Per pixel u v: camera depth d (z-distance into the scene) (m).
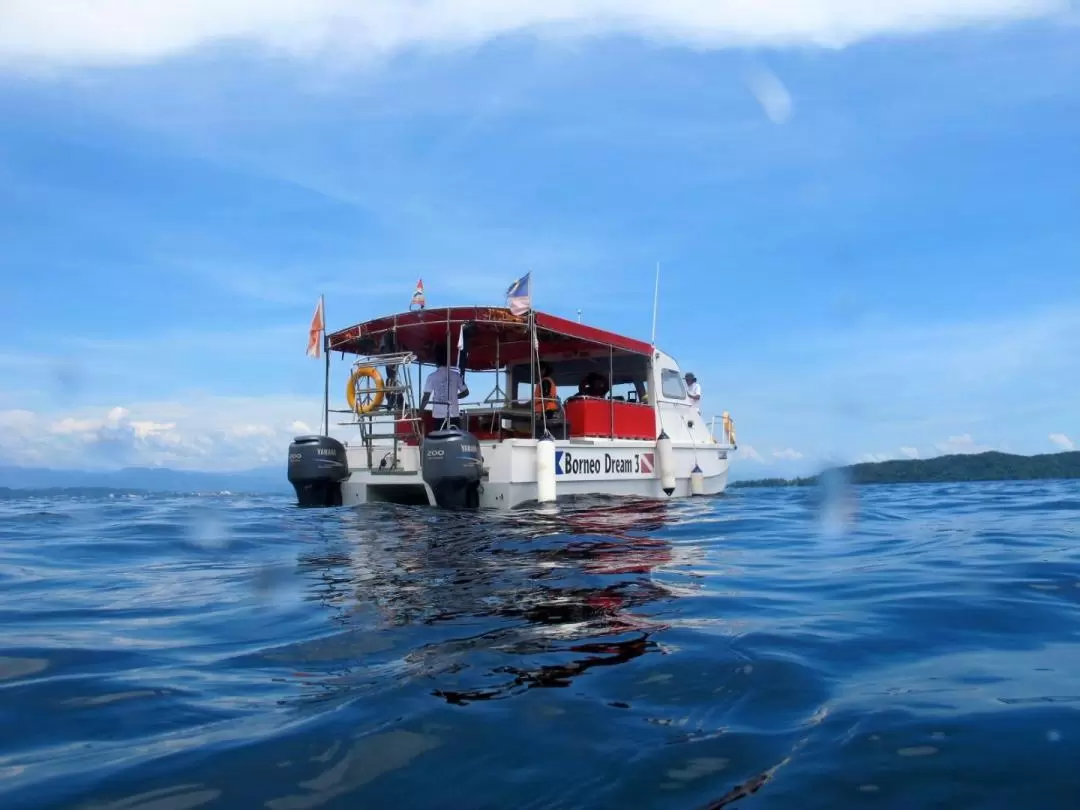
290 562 5.33
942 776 1.76
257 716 2.21
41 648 3.04
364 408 10.01
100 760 1.90
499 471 9.34
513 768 1.85
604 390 12.65
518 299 9.43
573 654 2.82
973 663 2.69
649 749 1.94
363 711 2.22
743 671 2.58
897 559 5.34
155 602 4.04
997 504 11.54
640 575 4.60
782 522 8.02
